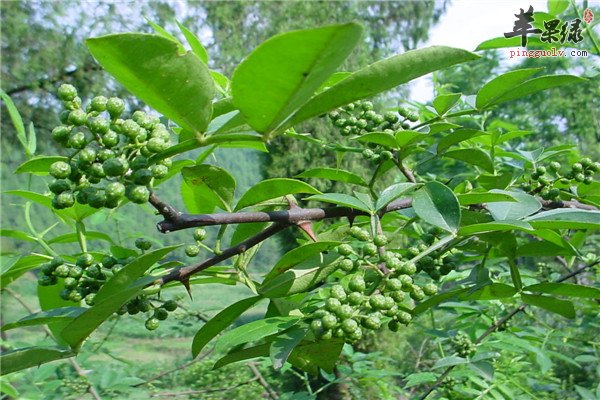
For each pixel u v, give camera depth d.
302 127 12.04
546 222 1.71
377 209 1.83
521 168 2.90
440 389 3.54
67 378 3.76
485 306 3.54
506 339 3.12
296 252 1.76
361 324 1.59
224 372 6.64
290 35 1.05
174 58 1.21
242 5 16.25
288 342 1.51
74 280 1.71
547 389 4.15
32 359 1.58
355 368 3.75
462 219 2.09
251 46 16.88
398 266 1.68
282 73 1.15
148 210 3.24
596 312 3.50
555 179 2.65
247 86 1.19
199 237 1.89
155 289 1.66
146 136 1.49
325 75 1.16
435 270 2.08
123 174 1.46
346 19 17.52
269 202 2.18
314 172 2.36
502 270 3.85
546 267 3.94
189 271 1.70
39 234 2.31
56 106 15.38
